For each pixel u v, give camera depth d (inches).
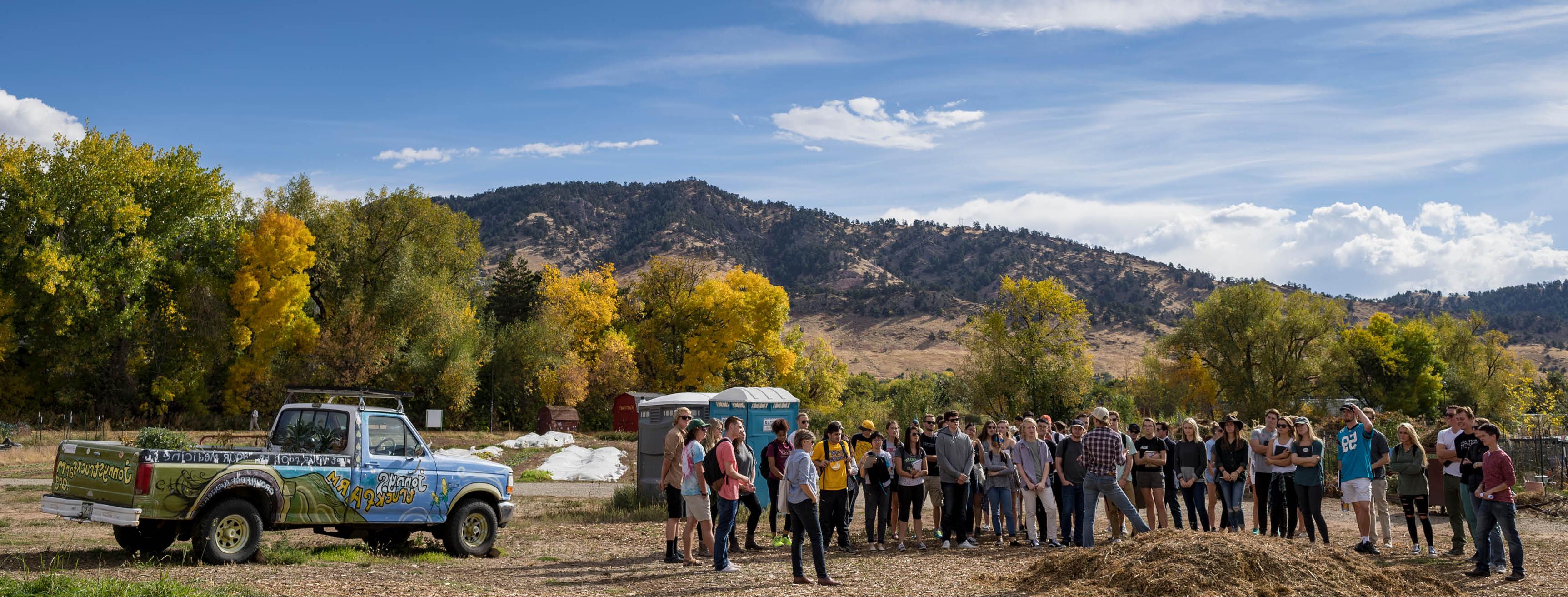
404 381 2294.5
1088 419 592.1
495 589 351.9
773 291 2583.7
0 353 1797.5
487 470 492.4
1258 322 2425.0
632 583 378.3
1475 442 432.1
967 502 512.4
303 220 2266.2
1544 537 559.8
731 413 705.6
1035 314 2317.9
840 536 497.4
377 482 447.2
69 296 1828.2
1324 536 478.3
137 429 1844.2
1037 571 385.1
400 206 2380.7
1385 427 1002.1
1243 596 331.9
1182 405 2716.5
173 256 2113.7
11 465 1182.3
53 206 1820.9
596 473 1170.6
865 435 516.1
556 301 2785.4
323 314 2341.3
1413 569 382.9
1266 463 524.4
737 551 490.9
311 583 343.6
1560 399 2573.8
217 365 2114.9
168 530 419.8
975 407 2356.1
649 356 2751.0
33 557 412.2
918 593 354.0
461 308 2507.4
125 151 1943.9
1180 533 385.1
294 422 455.8
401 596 322.7
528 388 2554.1
